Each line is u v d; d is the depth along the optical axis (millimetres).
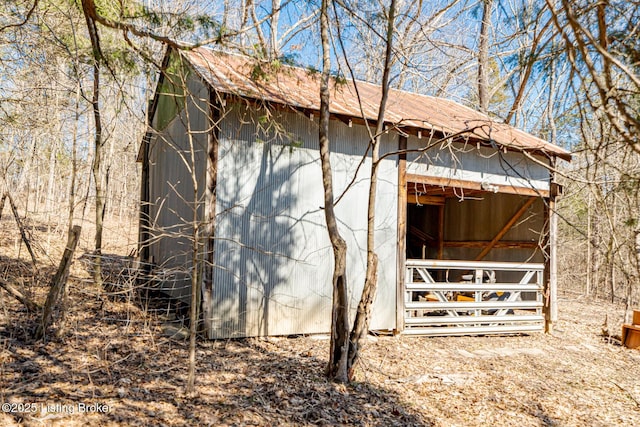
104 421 3553
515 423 4543
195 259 4402
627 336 7930
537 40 3502
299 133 6559
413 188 9438
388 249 7121
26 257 8758
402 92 10117
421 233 12141
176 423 3672
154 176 9953
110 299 7039
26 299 5633
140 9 5387
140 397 4027
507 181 8195
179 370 4746
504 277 10094
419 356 6215
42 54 7449
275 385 4633
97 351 4898
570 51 2279
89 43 7523
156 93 9086
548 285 8477
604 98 2074
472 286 7703
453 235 11477
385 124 6840
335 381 4898
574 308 12000
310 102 6352
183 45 4430
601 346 7852
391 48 5215
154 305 7336
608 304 12836
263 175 6270
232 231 6035
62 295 5238
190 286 6816
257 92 5883
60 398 3814
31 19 6742
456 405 4789
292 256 6449
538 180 8547
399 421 4281
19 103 7484
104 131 8594
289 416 4062
